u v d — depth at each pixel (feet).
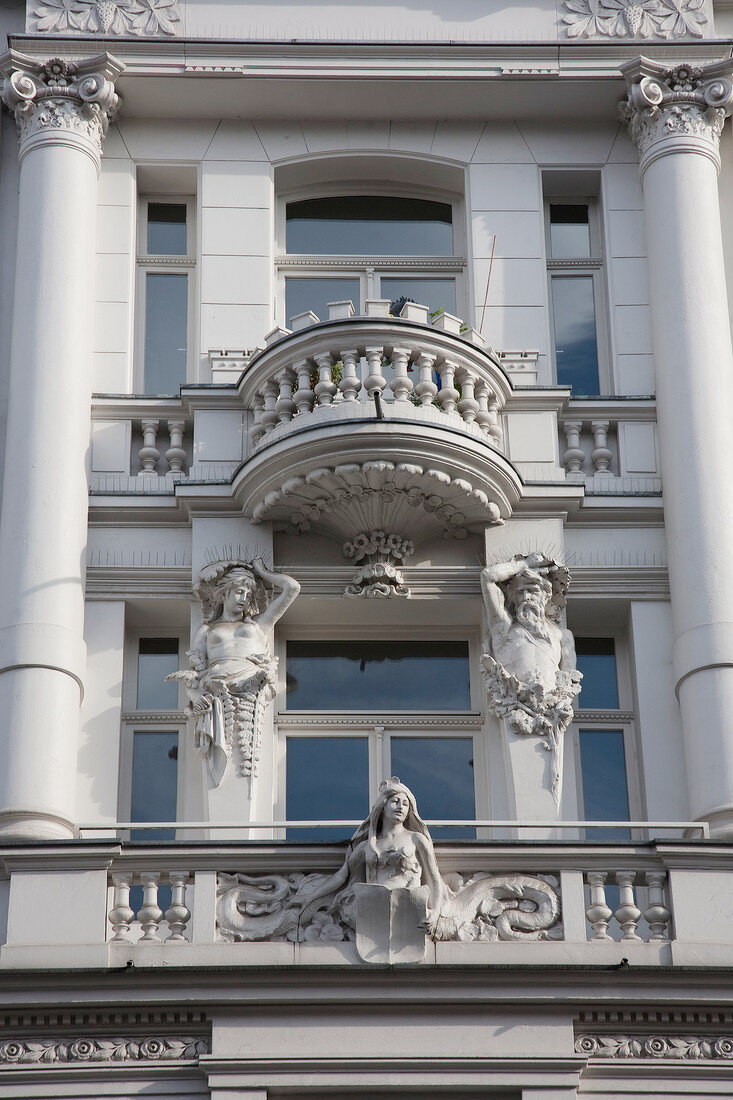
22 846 86.99
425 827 86.89
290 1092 83.20
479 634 101.19
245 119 111.14
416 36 110.83
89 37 107.96
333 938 85.25
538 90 109.81
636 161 110.93
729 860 87.61
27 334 100.89
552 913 86.63
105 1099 83.20
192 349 107.76
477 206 109.40
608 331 108.17
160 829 95.81
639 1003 84.33
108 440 102.06
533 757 94.43
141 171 109.91
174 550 99.91
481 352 99.91
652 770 96.12
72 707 94.38
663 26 111.04
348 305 99.14
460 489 97.19
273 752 96.73
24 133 106.83
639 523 101.45
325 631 101.04
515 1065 83.10
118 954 84.94
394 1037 83.56
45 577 95.76
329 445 95.76
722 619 96.17
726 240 108.99
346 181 112.27
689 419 100.68
